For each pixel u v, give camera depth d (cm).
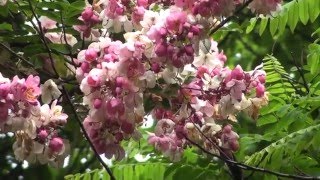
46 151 129
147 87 126
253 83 139
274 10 137
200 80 135
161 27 125
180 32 125
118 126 128
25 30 145
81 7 140
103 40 128
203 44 129
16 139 129
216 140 142
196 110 135
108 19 136
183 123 137
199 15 127
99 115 125
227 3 128
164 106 133
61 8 139
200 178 161
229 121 143
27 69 142
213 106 136
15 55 141
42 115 128
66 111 142
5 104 120
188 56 125
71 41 147
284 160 159
